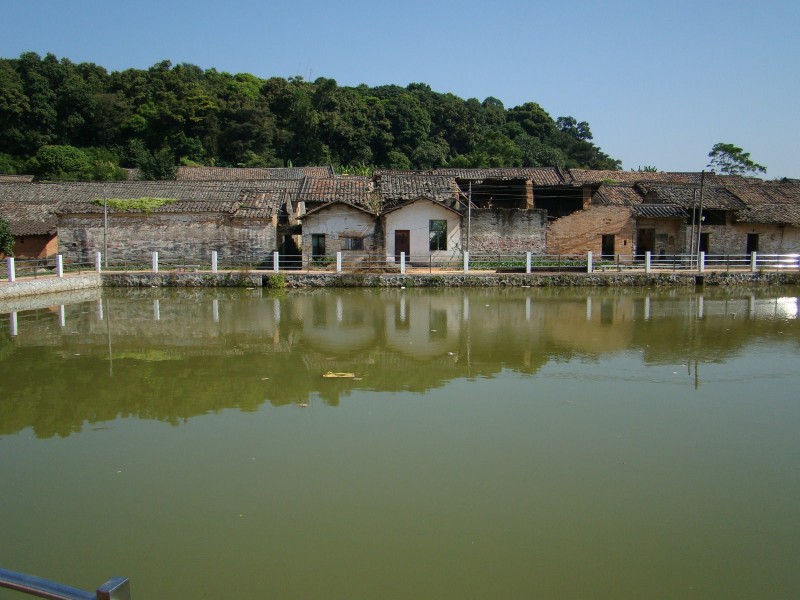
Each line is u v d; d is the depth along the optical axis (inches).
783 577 221.1
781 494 283.0
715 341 611.2
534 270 1123.9
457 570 223.8
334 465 310.2
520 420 376.2
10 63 2244.1
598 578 219.6
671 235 1305.4
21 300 889.5
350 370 498.9
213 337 633.6
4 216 1189.7
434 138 2546.8
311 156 2315.5
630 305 863.1
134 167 2059.5
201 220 1179.9
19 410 398.6
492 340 616.4
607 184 1499.8
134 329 676.1
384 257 1192.2
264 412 392.5
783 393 434.6
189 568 225.1
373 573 221.5
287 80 2728.8
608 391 438.3
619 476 299.4
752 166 2369.6
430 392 435.5
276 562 228.7
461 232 1195.3
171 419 380.8
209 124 2257.6
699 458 321.1
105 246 1152.2
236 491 283.3
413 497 277.1
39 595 114.5
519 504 271.1
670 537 247.0
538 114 2994.6
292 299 913.5
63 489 287.4
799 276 1091.9
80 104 2158.0
